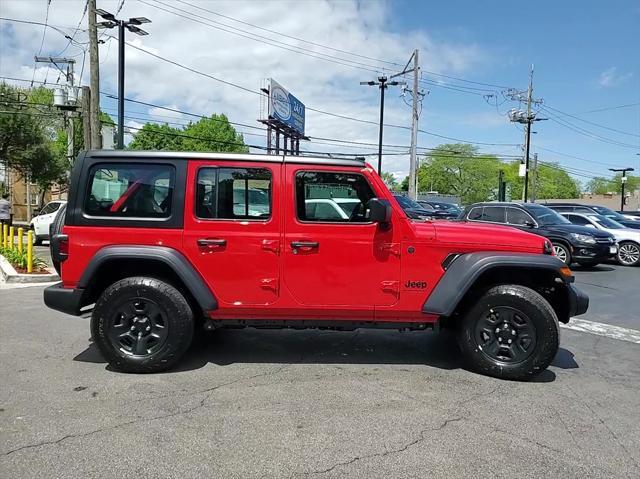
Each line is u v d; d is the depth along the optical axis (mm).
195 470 3006
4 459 3094
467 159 80438
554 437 3502
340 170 4625
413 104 26219
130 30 18219
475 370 4828
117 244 4590
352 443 3359
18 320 6723
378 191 4609
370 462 3125
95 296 4938
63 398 4047
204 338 5883
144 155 4621
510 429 3611
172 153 4629
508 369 4586
